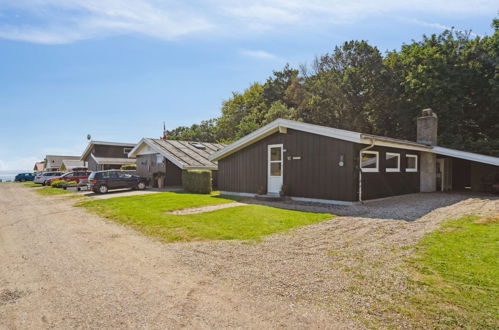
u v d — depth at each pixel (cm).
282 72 4594
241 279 418
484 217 832
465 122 2434
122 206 1179
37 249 606
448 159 1845
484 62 2311
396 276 417
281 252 541
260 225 766
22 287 407
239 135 3697
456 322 294
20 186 2878
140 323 305
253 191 1445
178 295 372
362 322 298
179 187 2223
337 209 998
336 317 310
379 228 718
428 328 285
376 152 1220
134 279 429
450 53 2408
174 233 707
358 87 3047
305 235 663
